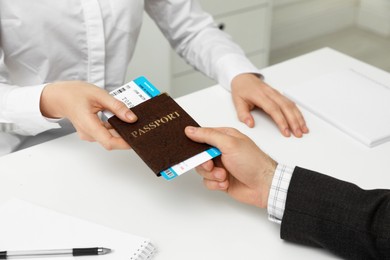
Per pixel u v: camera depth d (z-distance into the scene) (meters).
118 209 0.77
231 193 0.78
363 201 0.69
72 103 0.81
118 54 1.14
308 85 1.08
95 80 1.13
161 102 0.82
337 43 2.96
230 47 1.18
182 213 0.76
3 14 0.98
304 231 0.70
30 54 1.04
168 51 1.91
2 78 0.99
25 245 0.68
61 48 1.06
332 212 0.69
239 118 0.99
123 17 1.08
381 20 2.99
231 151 0.73
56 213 0.74
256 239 0.72
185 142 0.75
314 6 2.93
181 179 0.83
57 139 0.92
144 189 0.81
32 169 0.84
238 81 1.06
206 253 0.70
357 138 0.93
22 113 0.88
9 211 0.74
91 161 0.87
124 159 0.87
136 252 0.67
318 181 0.72
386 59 2.79
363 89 1.06
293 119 0.96
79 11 1.03
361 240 0.67
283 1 2.79
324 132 0.95
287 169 0.74
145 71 1.90
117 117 0.79
